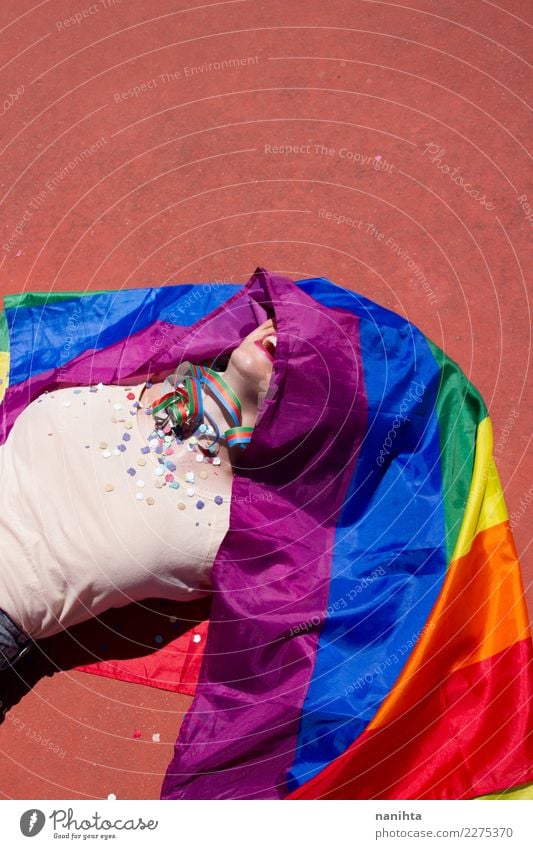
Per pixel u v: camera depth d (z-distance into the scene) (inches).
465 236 157.5
